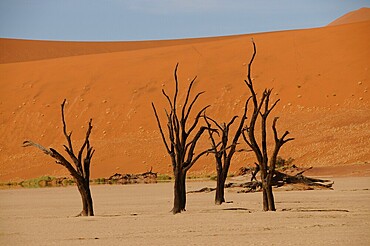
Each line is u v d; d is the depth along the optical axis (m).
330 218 28.39
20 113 92.31
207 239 22.45
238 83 90.56
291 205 35.34
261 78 91.25
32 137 87.81
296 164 68.88
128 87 94.25
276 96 86.94
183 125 32.72
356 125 76.69
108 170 75.19
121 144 80.56
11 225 28.83
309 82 88.38
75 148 82.25
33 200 45.62
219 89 90.12
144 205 38.78
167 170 74.44
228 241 21.78
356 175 60.53
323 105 83.75
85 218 31.09
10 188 63.59
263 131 31.66
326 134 74.94
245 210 32.78
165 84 94.00
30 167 78.88
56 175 76.19
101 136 85.69
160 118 87.50
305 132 76.44
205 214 31.31
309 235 23.06
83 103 92.69
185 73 95.38
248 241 21.69
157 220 29.30
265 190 32.06
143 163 75.81
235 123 82.31
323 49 95.31
